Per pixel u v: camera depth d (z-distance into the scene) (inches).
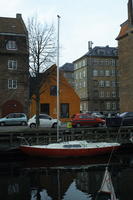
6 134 909.8
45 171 709.3
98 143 900.6
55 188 546.0
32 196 500.4
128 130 1036.5
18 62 1503.4
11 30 1563.7
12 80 1494.8
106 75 3053.6
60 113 1600.6
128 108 1594.5
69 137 970.7
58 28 955.3
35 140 944.9
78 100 1646.2
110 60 3093.0
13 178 636.7
